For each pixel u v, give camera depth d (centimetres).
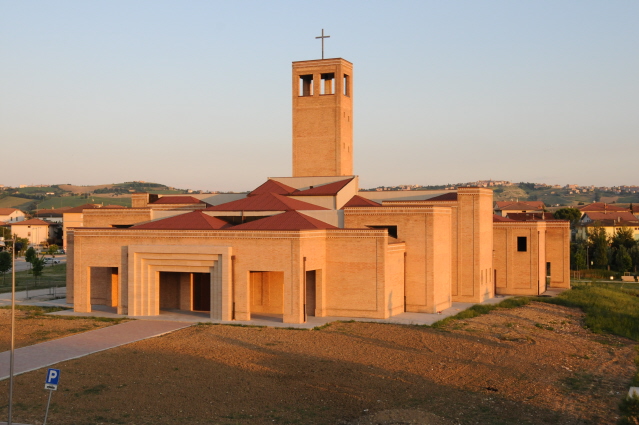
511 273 7106
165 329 4544
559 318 5500
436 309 5438
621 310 6003
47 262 12512
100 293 5831
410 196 6919
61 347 3947
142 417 2706
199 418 2702
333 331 4525
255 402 2922
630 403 2630
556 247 7806
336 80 6862
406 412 2761
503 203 18462
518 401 3039
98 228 5300
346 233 5100
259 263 4872
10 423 2405
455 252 6281
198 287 5525
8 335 4322
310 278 5234
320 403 2920
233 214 5619
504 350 4103
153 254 5109
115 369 3434
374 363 3647
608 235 12975
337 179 6600
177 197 7138
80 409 2797
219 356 3741
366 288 5056
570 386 3341
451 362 3734
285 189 6506
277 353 3838
